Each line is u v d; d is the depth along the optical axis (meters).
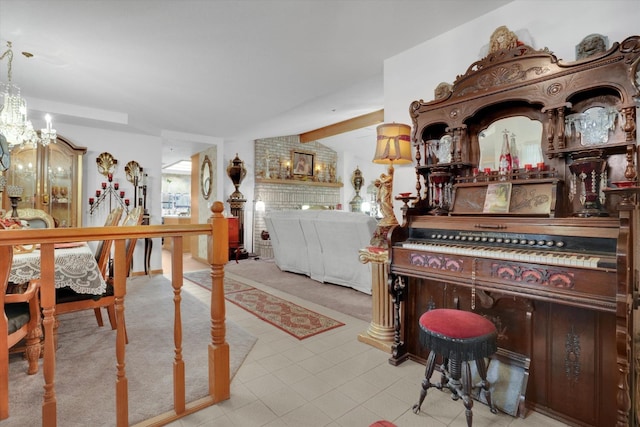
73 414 1.59
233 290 4.01
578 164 1.63
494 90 1.91
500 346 1.83
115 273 1.42
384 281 2.41
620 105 1.50
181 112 4.41
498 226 1.73
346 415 1.61
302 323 2.88
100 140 4.77
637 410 1.45
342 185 9.17
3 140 2.84
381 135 2.43
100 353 2.28
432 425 1.55
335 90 3.79
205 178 6.64
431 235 2.02
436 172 2.22
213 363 1.71
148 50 2.70
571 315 1.59
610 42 1.81
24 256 2.13
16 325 1.77
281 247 5.14
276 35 2.52
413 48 2.74
